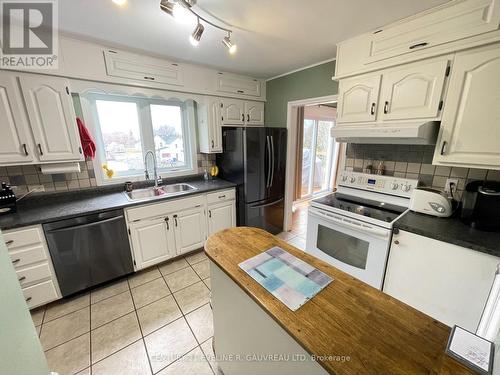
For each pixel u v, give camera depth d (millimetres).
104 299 2045
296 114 3100
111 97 2453
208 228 2820
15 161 1791
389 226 1632
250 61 2492
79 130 2104
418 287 1571
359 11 1494
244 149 2760
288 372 808
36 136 1841
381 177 2145
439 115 1542
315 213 2121
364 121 1917
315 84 2637
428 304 1546
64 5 1404
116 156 2594
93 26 1681
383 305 811
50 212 1902
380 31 1707
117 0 1149
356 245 1883
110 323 1777
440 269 1448
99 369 1432
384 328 712
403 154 2049
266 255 1142
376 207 2014
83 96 2197
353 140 2055
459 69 1408
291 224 3633
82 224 1946
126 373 1409
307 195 5137
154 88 2373
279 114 3174
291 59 2438
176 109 2955
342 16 1555
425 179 1943
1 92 1673
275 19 1597
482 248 1256
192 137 3055
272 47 2098
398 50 1632
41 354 842
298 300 832
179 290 2166
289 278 959
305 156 4906
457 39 1377
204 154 3207
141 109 2654
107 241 2102
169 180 2957
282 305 811
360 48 1840
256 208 3023
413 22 1540
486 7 1264
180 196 2494
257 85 3170
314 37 1878
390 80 1719
